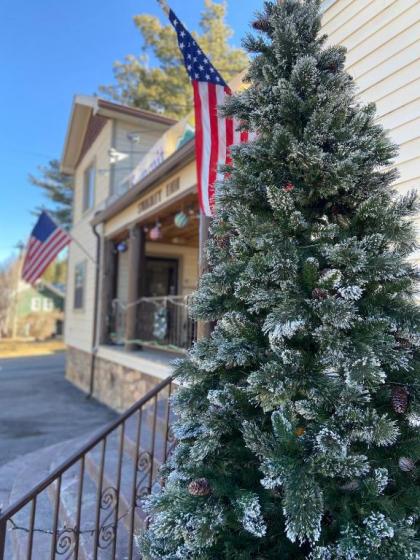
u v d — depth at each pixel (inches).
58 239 322.3
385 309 59.4
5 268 1015.0
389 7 123.3
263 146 64.6
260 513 52.6
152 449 105.0
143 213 260.7
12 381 428.1
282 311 54.3
